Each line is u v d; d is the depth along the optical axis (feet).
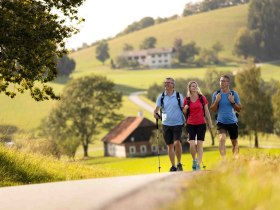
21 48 115.14
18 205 37.86
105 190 39.32
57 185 47.75
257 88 595.47
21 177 90.79
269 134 622.95
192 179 35.86
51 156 122.72
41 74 126.93
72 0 121.19
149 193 33.17
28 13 116.47
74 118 648.79
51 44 120.37
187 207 25.62
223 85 79.05
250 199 25.99
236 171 34.91
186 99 80.59
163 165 243.19
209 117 81.00
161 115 83.15
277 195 25.79
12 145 109.70
